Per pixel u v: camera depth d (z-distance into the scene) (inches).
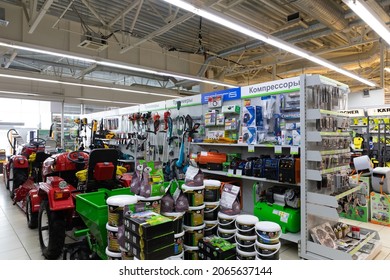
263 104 152.4
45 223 119.2
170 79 375.6
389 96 534.0
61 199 109.7
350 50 299.1
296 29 225.3
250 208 165.0
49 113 458.0
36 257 115.6
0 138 421.1
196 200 86.3
